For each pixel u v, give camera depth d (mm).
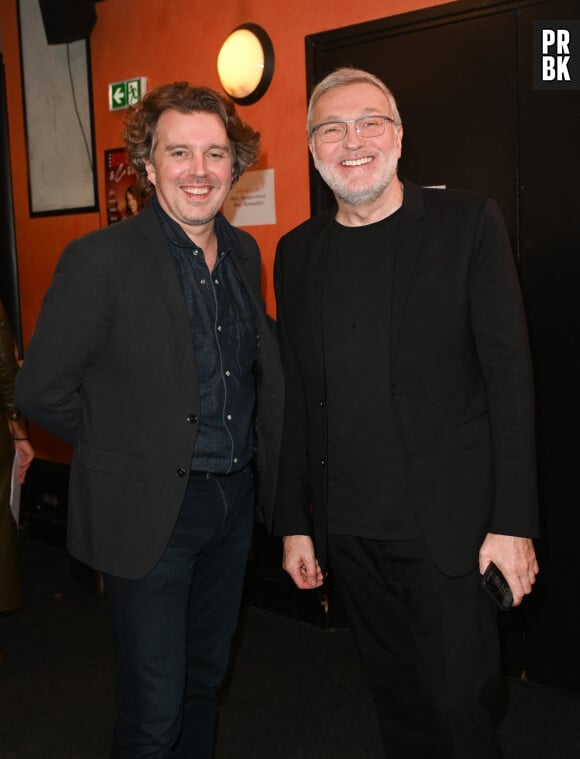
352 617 2125
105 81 4207
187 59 3857
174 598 1941
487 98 2926
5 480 3285
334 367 1982
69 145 4434
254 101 3602
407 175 3158
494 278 1859
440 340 1885
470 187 3004
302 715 2885
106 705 2998
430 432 1892
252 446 2119
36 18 4480
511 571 1858
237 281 2088
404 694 2072
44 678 3219
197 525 1960
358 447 1963
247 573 3869
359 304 1964
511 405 1848
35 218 4676
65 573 4383
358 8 3227
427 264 1898
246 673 3215
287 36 3463
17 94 4648
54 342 1855
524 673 3078
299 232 2166
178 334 1895
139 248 1911
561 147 2787
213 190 1938
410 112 3117
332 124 1937
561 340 2859
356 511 1981
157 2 3932
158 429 1884
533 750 2615
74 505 1974
